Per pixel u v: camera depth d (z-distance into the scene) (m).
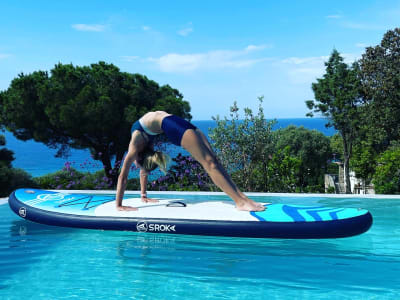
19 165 50.53
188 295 3.00
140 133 5.18
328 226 4.45
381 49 27.05
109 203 5.65
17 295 3.01
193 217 4.87
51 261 3.93
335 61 25.97
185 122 5.01
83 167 11.47
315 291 3.10
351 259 3.98
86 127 15.27
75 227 5.33
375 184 13.98
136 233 5.04
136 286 3.22
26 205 5.81
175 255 4.13
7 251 4.30
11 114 15.66
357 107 26.75
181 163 10.90
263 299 2.93
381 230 5.16
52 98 15.24
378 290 3.12
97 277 3.44
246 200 5.02
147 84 17.88
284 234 4.52
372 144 27.28
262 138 9.89
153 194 8.02
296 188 10.35
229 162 9.86
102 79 16.36
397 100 26.31
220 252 4.23
